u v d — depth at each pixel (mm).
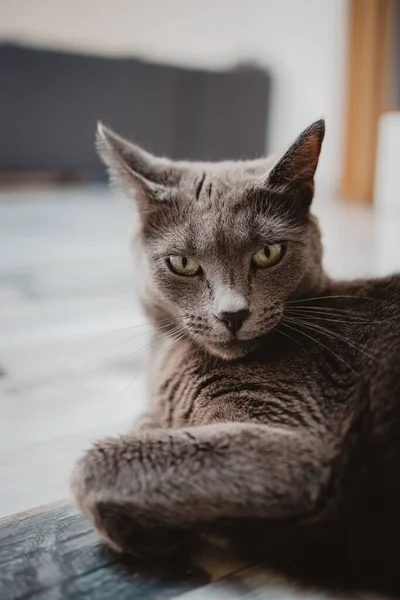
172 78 1427
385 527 354
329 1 1459
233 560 376
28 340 646
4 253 943
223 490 348
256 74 1533
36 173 1396
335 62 1479
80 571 368
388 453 350
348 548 367
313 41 1513
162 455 358
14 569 368
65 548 383
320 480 352
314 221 450
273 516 355
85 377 575
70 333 665
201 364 416
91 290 797
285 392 385
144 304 457
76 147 1371
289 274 420
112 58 1356
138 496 352
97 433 494
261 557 378
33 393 546
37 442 481
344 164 1489
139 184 426
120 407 530
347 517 360
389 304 408
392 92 1381
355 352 389
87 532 395
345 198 1497
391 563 357
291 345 410
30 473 450
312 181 431
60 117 1338
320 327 408
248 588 360
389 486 350
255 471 349
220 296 399
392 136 768
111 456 362
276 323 412
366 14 1355
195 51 1602
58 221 1160
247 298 401
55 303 747
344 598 354
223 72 1487
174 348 439
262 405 384
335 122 1511
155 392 443
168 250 419
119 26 1519
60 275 853
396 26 1346
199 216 415
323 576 366
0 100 1280
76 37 1490
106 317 708
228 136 1534
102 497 355
